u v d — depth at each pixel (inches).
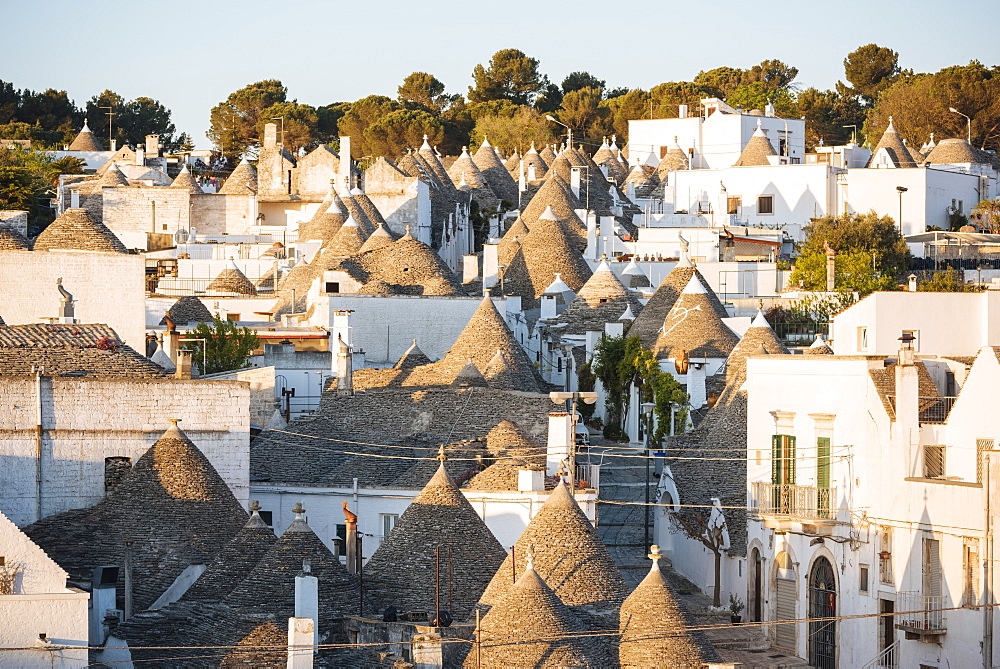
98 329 5816.9
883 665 5059.1
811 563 5403.5
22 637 3932.1
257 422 6348.4
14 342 5526.6
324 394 6269.7
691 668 4013.3
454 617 4397.1
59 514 4913.9
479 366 6791.3
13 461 5034.5
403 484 5457.7
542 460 5388.8
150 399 5211.6
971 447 5034.5
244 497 5324.8
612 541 6427.2
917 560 4972.9
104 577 4539.9
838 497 5329.7
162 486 4756.4
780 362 5585.6
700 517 6028.5
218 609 4281.5
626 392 7573.8
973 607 4682.6
